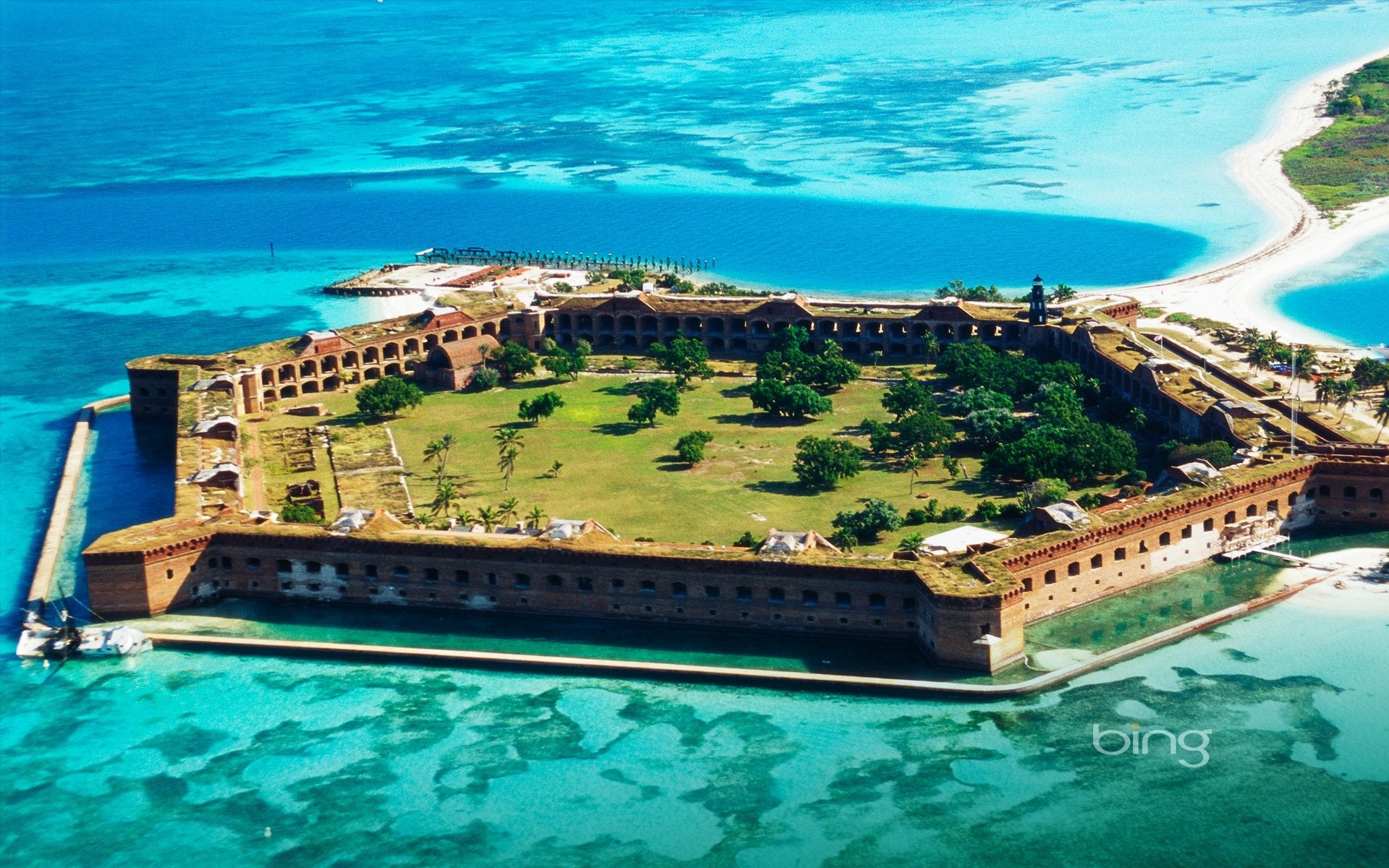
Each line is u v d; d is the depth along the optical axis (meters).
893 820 198.50
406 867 193.75
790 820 199.38
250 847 198.62
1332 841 191.75
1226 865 188.00
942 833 195.50
